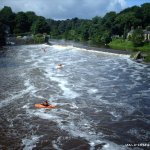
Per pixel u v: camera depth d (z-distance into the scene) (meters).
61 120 34.88
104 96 45.34
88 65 77.50
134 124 33.91
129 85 53.28
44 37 181.38
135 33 146.00
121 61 87.19
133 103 41.91
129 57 96.50
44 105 39.75
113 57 97.75
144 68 73.81
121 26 184.00
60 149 27.84
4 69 68.12
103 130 32.16
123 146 28.48
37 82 54.09
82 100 42.94
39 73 63.59
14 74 61.69
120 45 153.88
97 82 55.38
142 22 195.12
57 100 42.75
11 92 46.53
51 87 50.41
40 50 119.19
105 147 28.23
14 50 116.69
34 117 35.72
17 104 40.56
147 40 148.25
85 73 64.75
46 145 28.59
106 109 39.03
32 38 181.88
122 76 62.06
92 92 47.62
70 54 105.31
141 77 61.25
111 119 35.41
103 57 97.06
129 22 179.88
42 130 31.94
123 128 32.72
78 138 30.12
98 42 179.12
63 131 31.75
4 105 40.03
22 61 83.19
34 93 46.25
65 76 60.69
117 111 38.31
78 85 52.41
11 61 82.56
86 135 30.84
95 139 29.92
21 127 32.66
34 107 39.41
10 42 156.62
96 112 37.75
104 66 76.19
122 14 192.38
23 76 59.56
